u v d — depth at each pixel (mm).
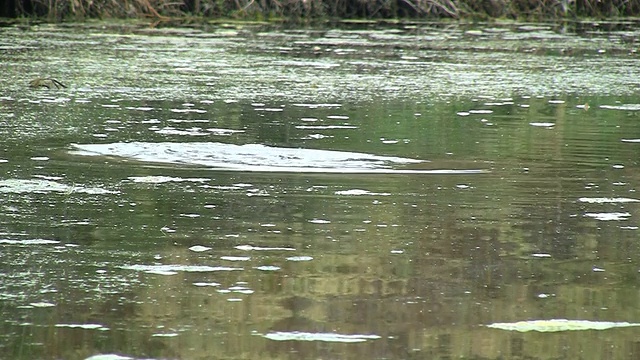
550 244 17156
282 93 36344
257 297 14219
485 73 44406
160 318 13336
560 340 12820
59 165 22984
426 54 51938
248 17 71812
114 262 15711
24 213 18609
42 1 67312
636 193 21266
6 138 26125
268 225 18016
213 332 12867
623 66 48406
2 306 13695
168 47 52125
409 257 16266
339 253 16375
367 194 20672
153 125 28656
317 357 12133
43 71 41031
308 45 54938
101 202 19531
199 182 21484
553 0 76812
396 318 13492
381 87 38781
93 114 30453
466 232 17844
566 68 47062
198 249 16484
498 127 29875
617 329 13242
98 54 47906
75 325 13062
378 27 67875
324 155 24703
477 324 13328
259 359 12000
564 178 22641
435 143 26766
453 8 75125
